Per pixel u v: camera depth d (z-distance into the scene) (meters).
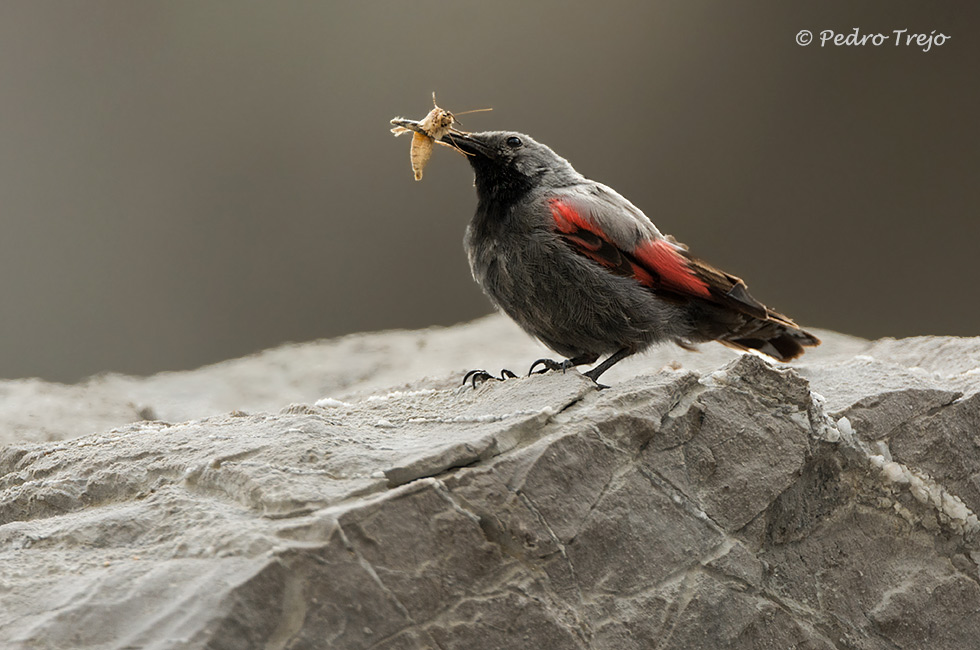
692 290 10.26
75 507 7.62
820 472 8.72
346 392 15.12
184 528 6.67
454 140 10.88
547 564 7.23
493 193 10.80
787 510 8.48
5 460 8.80
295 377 16.70
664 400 8.04
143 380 16.83
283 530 6.46
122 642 5.85
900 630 8.77
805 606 8.43
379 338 18.56
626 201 10.84
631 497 7.71
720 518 8.09
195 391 16.17
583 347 10.71
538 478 7.36
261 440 7.60
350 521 6.54
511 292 10.47
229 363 17.86
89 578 6.27
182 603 6.01
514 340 17.72
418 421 8.26
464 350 17.23
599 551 7.48
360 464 7.15
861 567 8.78
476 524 7.01
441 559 6.83
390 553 6.64
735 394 8.36
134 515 6.89
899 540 9.04
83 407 14.45
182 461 7.53
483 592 6.94
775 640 8.14
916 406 9.23
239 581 6.06
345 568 6.41
